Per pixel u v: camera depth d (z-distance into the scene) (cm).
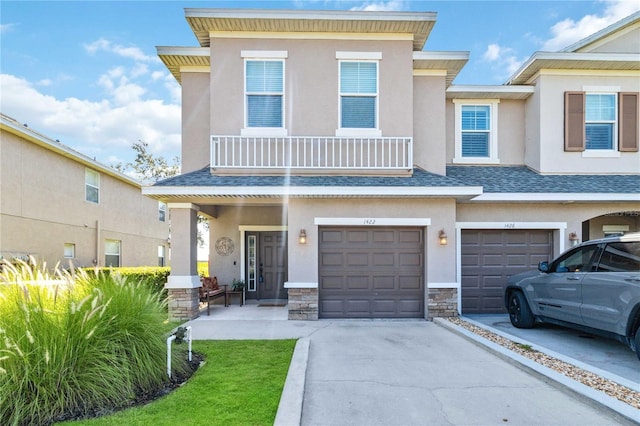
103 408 407
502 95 1126
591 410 417
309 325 837
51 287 472
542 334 754
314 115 967
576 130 1080
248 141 953
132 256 1955
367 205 902
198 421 378
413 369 550
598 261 632
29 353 393
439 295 894
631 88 1094
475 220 973
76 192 1516
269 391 452
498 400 444
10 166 1195
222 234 1198
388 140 956
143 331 485
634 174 1084
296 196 864
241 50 966
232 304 1152
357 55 970
